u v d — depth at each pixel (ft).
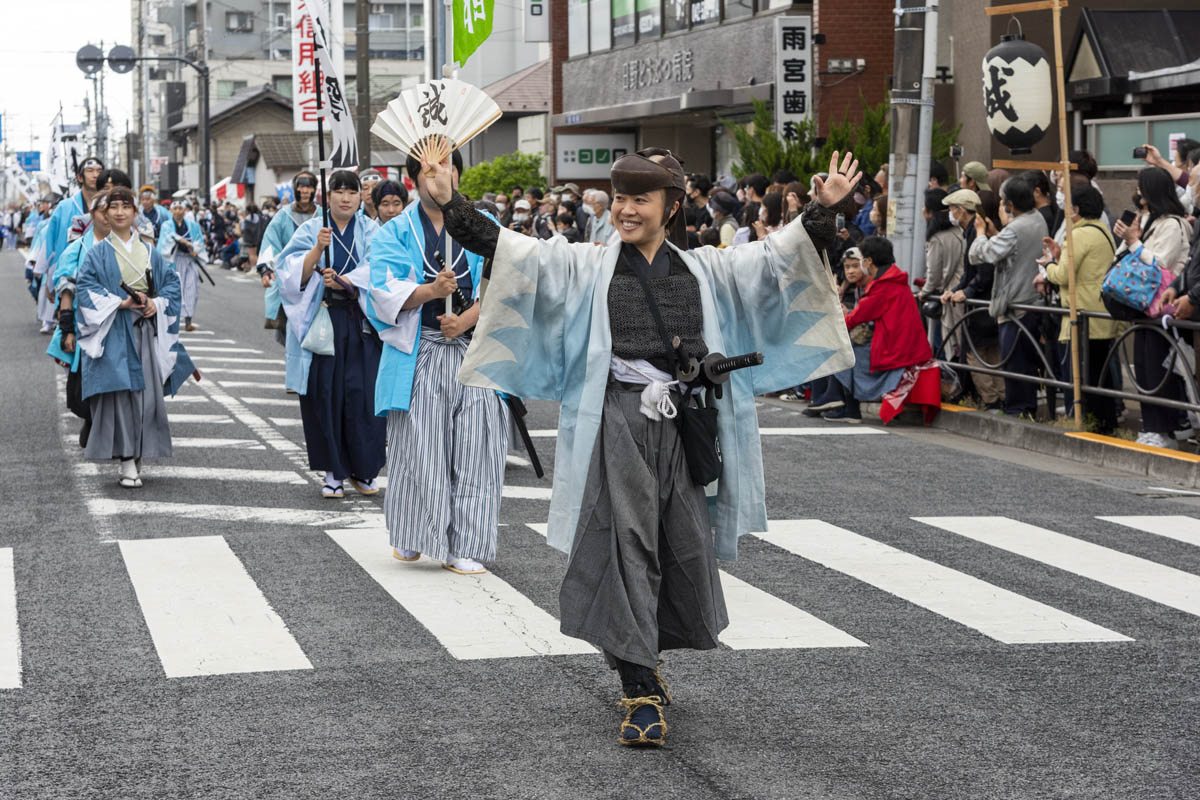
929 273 42.60
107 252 31.07
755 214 47.78
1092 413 37.42
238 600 22.61
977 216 41.22
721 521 16.69
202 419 42.78
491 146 134.72
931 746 16.24
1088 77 56.34
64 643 20.34
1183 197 37.11
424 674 18.90
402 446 24.21
